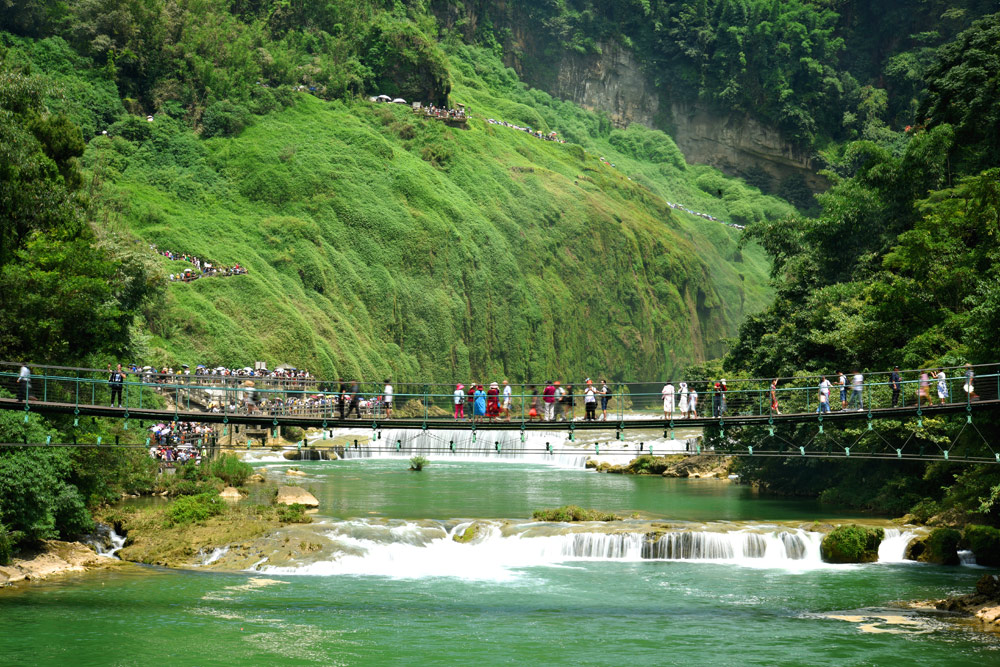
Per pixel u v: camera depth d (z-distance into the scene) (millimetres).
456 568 38469
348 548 39312
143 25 146750
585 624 30391
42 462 36594
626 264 174375
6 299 41562
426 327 140000
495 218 160125
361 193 143875
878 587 35688
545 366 154000
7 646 26891
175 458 58125
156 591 33531
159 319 97625
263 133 148250
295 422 35625
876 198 62406
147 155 133250
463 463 88938
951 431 43625
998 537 39906
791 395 55938
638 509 52125
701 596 34219
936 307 50594
